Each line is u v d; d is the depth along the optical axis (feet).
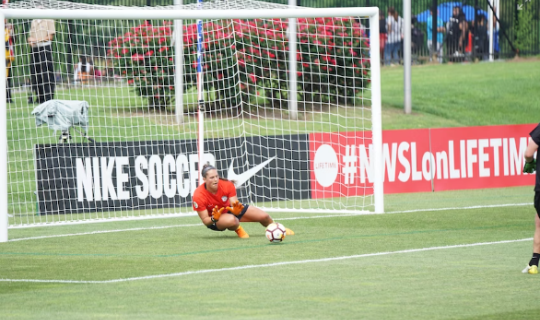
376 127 155.94
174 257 107.96
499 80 323.78
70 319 72.90
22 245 122.42
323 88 241.35
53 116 167.22
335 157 180.86
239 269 97.71
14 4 161.99
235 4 174.29
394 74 327.06
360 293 82.53
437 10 345.10
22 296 83.46
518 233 127.13
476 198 179.11
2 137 127.95
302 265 99.96
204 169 122.83
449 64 345.51
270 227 119.34
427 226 136.77
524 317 71.82
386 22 338.54
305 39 235.20
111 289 86.53
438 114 285.23
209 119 227.81
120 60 211.41
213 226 125.18
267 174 178.91
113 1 288.30
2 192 127.44
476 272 93.66
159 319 72.43
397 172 189.67
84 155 161.58
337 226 138.72
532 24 359.25
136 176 165.48
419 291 83.15
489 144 199.72
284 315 73.31
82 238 129.39
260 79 235.20
